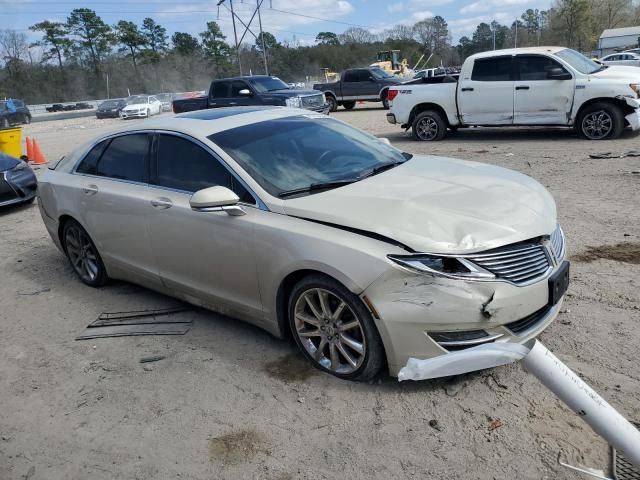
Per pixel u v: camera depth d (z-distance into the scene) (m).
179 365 3.88
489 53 11.95
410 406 3.17
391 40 95.50
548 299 3.24
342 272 3.17
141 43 88.00
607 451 2.70
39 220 8.45
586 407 1.77
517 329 3.14
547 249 3.29
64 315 4.92
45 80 80.25
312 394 3.39
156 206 4.27
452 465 2.71
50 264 6.36
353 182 3.86
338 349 3.45
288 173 3.91
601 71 11.05
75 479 2.92
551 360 1.79
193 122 4.49
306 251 3.32
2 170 8.98
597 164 8.72
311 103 17.44
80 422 3.38
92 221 4.97
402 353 3.12
